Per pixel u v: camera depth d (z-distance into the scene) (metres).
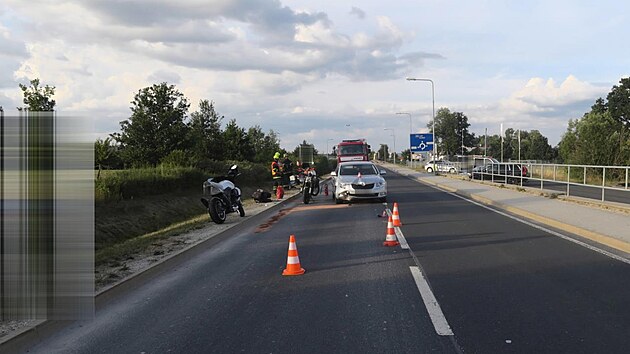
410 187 31.55
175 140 25.89
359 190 19.11
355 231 12.28
